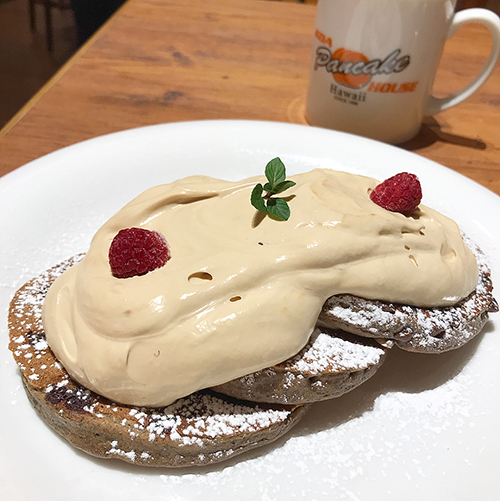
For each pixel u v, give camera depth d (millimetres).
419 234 200
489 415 193
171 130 300
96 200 262
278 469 179
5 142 305
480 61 431
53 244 239
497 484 174
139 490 171
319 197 197
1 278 219
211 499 170
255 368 170
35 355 184
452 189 274
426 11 273
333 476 178
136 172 277
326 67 311
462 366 210
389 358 215
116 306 169
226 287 171
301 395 181
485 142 344
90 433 172
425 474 179
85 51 406
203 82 384
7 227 234
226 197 204
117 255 176
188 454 173
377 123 320
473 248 234
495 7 492
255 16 479
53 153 272
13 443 173
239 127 305
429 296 194
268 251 179
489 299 212
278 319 171
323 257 178
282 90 383
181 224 196
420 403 200
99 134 320
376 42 285
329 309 186
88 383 171
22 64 598
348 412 197
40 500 162
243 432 173
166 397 169
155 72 390
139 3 481
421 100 316
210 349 166
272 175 197
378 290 185
